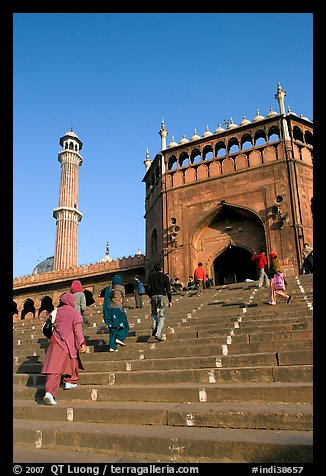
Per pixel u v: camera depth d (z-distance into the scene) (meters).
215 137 21.44
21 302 27.75
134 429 3.56
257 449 2.85
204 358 5.25
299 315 7.21
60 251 36.97
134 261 25.08
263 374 4.44
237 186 19.84
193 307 11.03
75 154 42.50
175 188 21.50
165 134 23.64
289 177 18.67
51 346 4.94
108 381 5.27
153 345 6.68
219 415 3.48
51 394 4.62
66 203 39.22
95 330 9.58
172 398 4.26
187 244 20.11
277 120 20.00
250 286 13.30
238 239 19.77
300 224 17.75
